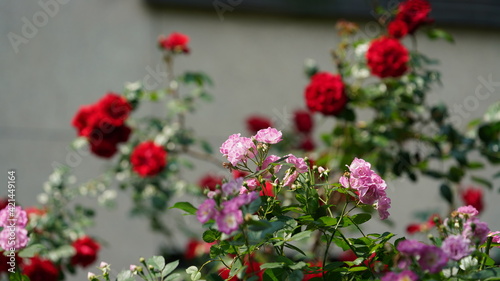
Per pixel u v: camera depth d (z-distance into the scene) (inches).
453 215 63.9
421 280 55.2
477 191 159.0
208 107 219.1
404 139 145.5
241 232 57.6
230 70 221.5
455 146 141.4
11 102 212.1
